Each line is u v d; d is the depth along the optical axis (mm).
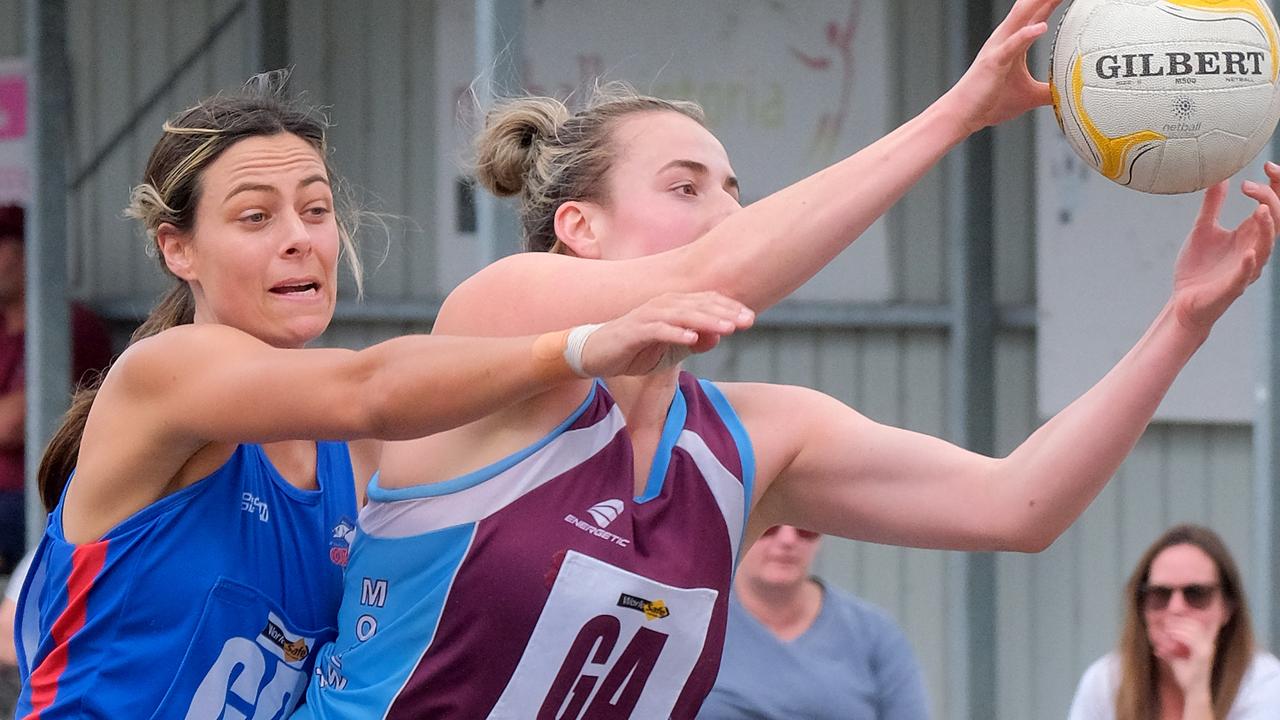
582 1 22703
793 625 13172
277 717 8367
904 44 21438
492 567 7340
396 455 7758
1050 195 20281
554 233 8359
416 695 7570
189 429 7562
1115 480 20719
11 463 23547
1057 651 21141
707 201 7934
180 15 25625
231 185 8117
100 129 26125
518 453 7379
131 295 26047
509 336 7285
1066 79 7793
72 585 8148
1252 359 19219
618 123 8094
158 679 8039
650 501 7590
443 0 23938
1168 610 13398
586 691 7523
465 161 10547
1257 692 13195
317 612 8445
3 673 14773
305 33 25000
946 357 21703
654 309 6320
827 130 21812
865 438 8398
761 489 8195
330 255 8375
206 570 8031
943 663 21984
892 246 21953
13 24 26562
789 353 22750
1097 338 20047
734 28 22125
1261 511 14812
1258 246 7531
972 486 8219
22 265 23812
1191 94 7555
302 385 7102
